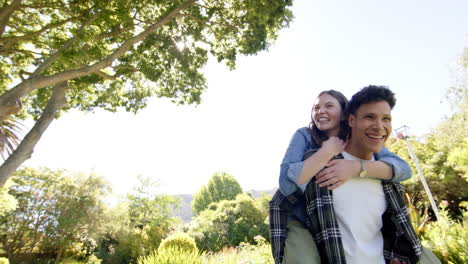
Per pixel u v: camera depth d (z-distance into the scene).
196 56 9.70
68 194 17.08
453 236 4.19
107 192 18.61
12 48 8.52
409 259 1.28
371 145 1.33
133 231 20.44
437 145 14.66
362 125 1.34
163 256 7.04
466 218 5.11
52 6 7.63
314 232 1.25
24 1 8.21
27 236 15.55
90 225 17.19
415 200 13.79
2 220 14.74
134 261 18.66
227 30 9.03
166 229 24.61
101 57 8.59
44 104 10.77
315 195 1.28
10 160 6.72
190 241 11.84
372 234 1.30
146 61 9.20
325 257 1.19
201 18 8.62
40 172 16.88
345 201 1.29
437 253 4.09
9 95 6.11
